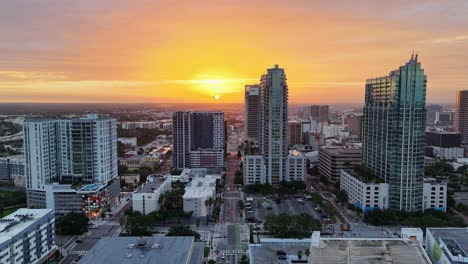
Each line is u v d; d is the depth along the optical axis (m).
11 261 185.00
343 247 152.00
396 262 141.88
